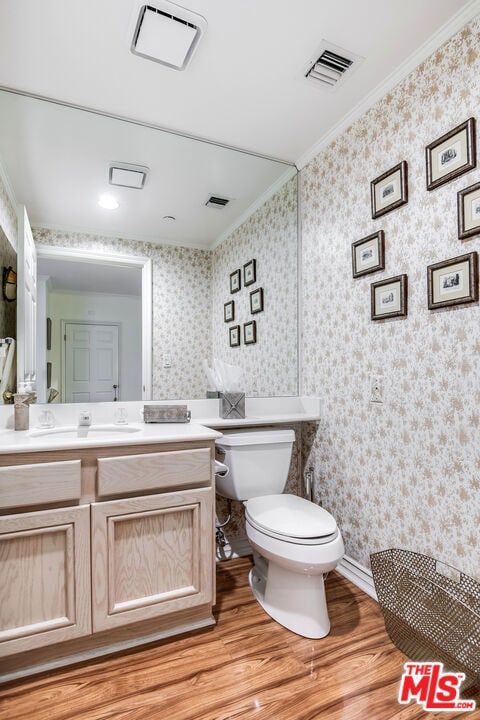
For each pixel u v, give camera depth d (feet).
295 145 7.17
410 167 5.28
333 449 6.79
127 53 4.92
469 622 4.00
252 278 7.59
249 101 5.91
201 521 4.92
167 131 6.60
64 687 4.05
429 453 4.96
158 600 4.67
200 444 4.99
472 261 4.40
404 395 5.34
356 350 6.26
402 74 5.34
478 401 4.37
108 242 6.55
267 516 5.26
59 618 4.24
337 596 5.79
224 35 4.70
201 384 7.08
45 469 4.16
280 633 4.91
